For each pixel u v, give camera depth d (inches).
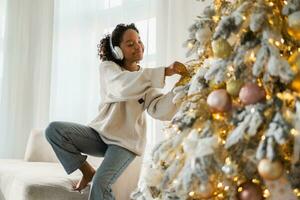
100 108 82.0
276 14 49.8
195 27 56.5
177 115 57.0
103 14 130.0
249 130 46.8
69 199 77.9
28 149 124.8
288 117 45.4
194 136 50.9
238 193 52.1
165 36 106.6
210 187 50.6
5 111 145.2
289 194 48.6
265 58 47.1
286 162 47.9
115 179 74.4
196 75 56.4
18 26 147.2
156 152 55.3
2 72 147.1
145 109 80.0
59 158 77.1
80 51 135.1
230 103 51.5
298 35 48.9
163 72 70.0
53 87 138.5
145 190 57.3
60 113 137.0
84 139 77.9
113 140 76.5
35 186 77.7
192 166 48.7
